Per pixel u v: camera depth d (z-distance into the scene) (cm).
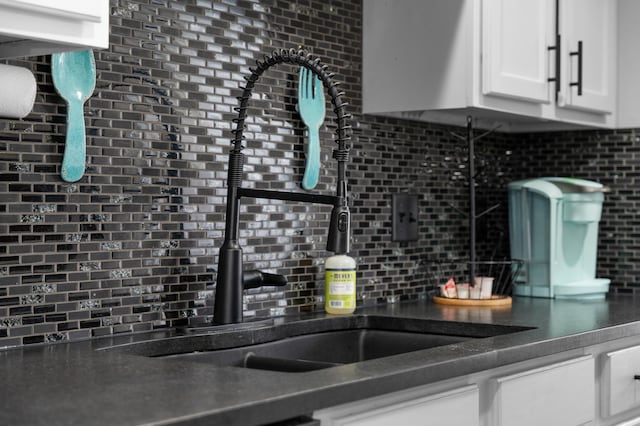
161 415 113
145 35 205
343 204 204
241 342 207
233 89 227
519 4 263
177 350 196
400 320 239
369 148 272
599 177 320
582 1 293
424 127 294
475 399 175
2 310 177
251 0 233
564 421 204
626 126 312
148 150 205
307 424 134
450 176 306
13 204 179
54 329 186
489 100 255
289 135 243
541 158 331
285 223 242
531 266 301
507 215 332
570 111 291
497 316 240
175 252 211
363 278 269
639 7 308
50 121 185
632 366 233
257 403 122
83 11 143
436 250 300
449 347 176
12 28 136
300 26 248
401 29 262
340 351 238
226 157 225
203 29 219
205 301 219
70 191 189
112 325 197
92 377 141
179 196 212
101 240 195
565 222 299
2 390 131
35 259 183
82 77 189
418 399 159
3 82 160
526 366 193
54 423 110
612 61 310
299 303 246
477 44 250
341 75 262
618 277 316
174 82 212
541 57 274
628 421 238
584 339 204
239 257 211
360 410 147
